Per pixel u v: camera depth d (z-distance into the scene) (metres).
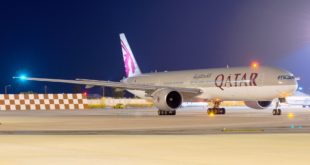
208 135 24.88
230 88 54.81
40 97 68.62
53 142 21.64
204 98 58.75
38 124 35.81
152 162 15.15
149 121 39.53
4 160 15.84
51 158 16.23
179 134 25.88
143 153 17.45
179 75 61.94
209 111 58.09
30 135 25.62
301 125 33.19
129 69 72.69
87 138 23.52
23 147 19.72
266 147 19.17
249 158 16.03
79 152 17.91
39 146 20.05
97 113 62.84
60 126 33.41
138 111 73.06
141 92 66.62
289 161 15.34
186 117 47.50
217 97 57.12
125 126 33.09
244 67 54.72
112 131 28.45
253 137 23.48
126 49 72.94
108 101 110.06
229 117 46.84
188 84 59.91
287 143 20.62
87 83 59.19
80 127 32.25
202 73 58.78
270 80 51.34
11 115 54.81
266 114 55.62
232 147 19.23
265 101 58.03
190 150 18.30
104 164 14.84
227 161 15.36
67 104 69.06
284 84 50.72
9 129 30.45
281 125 33.34
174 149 18.64
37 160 15.77
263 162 15.13
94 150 18.53
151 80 66.69
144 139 22.81
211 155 16.81
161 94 54.00
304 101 91.69
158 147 19.41
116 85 58.78
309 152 17.58
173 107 54.09
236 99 55.44
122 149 18.78
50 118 46.28
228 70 55.88
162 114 55.38
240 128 30.23
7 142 21.78
